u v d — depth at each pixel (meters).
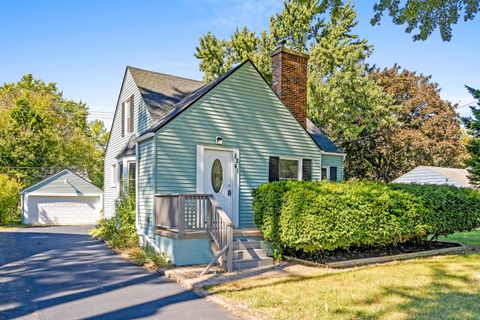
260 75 11.79
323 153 15.51
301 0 11.32
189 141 10.34
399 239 9.84
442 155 32.00
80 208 25.16
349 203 8.73
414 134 30.19
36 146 31.25
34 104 32.62
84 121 42.50
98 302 5.82
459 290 6.19
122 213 12.51
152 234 10.07
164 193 9.91
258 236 9.55
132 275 7.76
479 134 19.28
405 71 33.22
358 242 8.94
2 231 18.06
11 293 6.38
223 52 28.23
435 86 33.94
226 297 5.89
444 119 31.91
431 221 10.11
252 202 10.33
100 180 38.53
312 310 5.16
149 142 10.39
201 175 10.42
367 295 5.90
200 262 8.63
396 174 32.19
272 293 6.06
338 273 7.64
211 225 8.63
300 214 8.31
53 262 9.17
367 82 25.33
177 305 5.62
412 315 4.93
